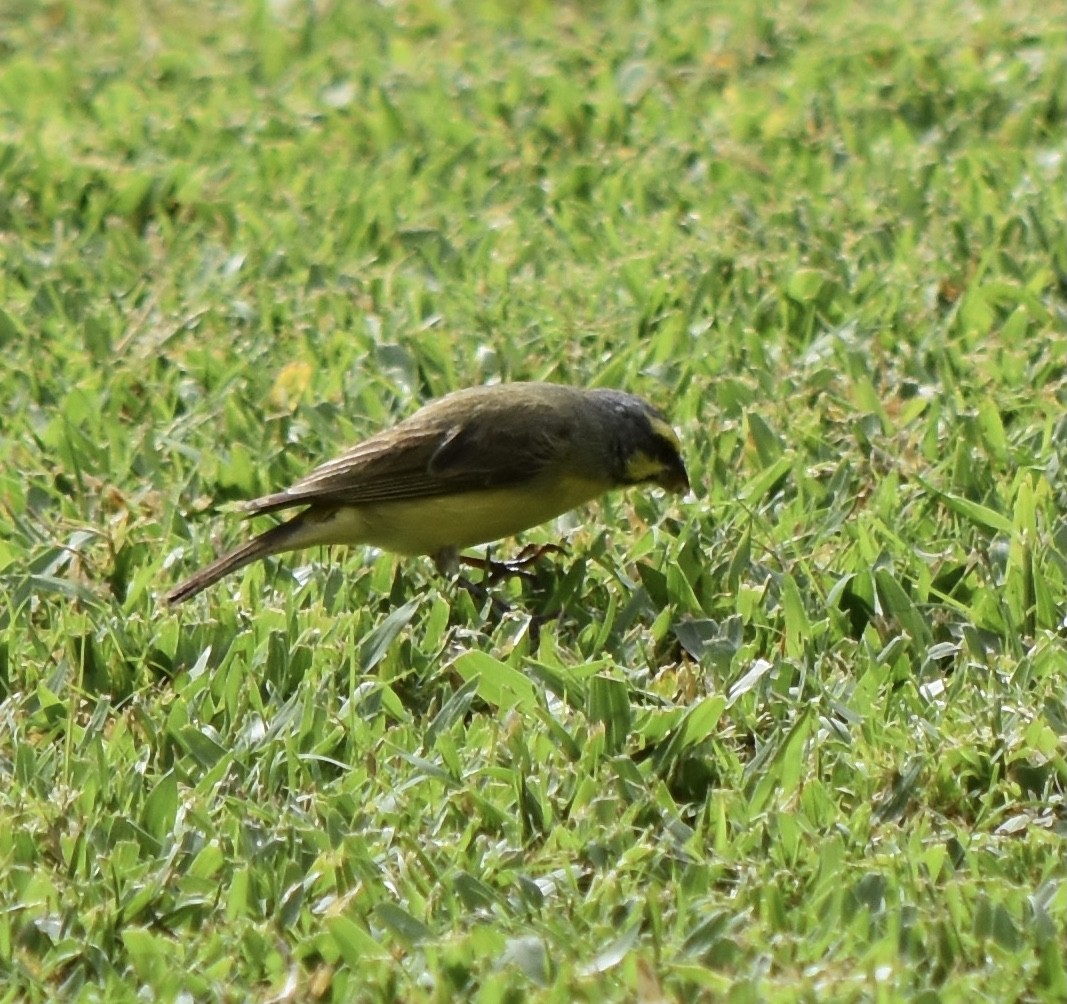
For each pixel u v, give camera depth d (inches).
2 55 860.0
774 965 319.6
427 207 684.7
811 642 416.2
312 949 328.2
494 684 399.5
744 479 494.9
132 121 767.1
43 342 587.2
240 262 638.5
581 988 311.1
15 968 325.4
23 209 693.3
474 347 569.6
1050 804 365.4
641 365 557.6
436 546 448.8
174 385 554.6
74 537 471.2
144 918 340.2
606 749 382.6
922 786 367.2
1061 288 597.9
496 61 810.8
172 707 398.0
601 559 449.1
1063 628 424.2
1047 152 699.4
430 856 349.7
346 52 831.7
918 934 323.6
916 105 741.3
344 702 405.1
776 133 727.7
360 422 528.1
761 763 376.5
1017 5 848.9
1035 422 512.1
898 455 498.0
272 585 454.9
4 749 392.5
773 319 582.2
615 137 736.3
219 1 916.6
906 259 612.1
